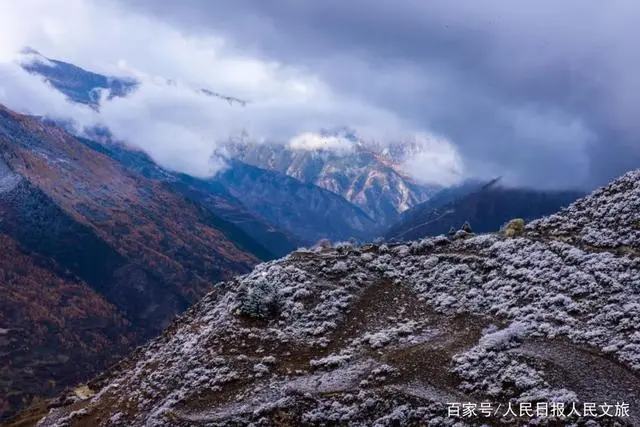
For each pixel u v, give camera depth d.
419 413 34.50
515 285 47.81
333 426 36.00
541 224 58.06
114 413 46.81
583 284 44.84
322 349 45.22
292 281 55.56
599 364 35.25
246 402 40.25
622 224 52.09
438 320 45.81
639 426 29.48
